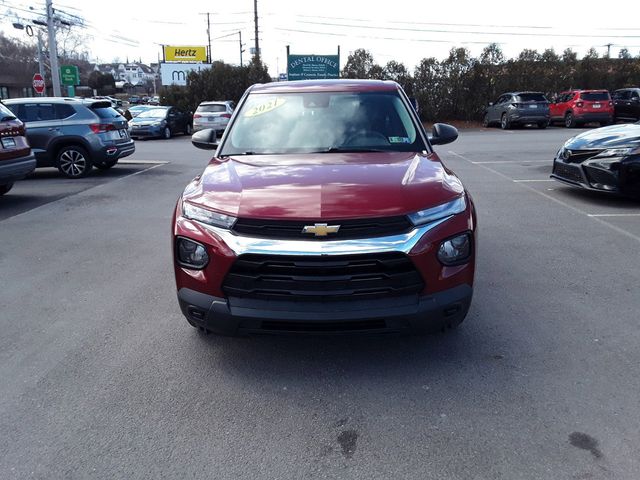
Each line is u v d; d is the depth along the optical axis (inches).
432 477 101.7
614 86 1269.7
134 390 133.1
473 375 136.7
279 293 126.0
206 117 931.3
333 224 123.4
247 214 127.6
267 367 142.8
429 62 1246.9
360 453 108.9
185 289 136.6
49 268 226.2
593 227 276.2
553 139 791.1
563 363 141.9
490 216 302.7
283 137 178.7
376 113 185.5
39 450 111.3
